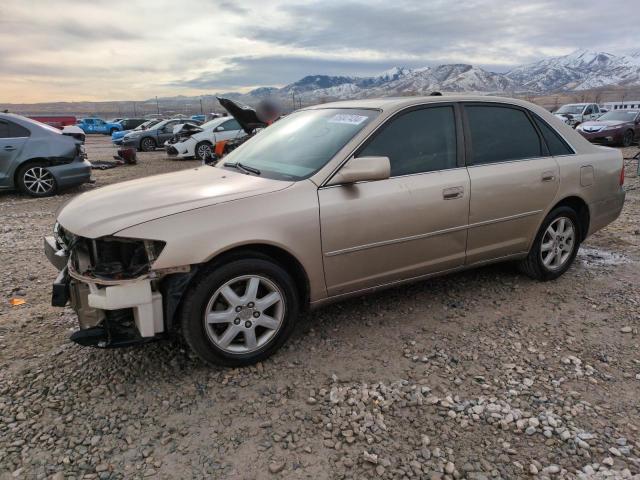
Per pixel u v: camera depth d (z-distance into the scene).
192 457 2.41
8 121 9.34
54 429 2.60
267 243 3.01
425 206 3.58
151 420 2.67
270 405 2.80
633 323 3.79
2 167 9.25
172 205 2.95
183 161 17.31
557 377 3.07
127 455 2.42
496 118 4.11
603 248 5.67
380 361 3.25
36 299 4.33
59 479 2.26
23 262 5.38
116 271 2.80
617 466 2.35
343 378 3.05
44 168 9.55
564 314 3.94
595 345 3.47
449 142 3.82
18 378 3.06
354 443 2.50
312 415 2.71
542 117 4.40
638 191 9.25
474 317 3.88
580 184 4.49
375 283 3.56
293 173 3.38
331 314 3.92
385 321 3.81
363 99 4.09
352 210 3.28
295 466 2.35
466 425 2.63
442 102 3.85
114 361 3.25
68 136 9.98
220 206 2.95
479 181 3.84
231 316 3.04
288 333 3.27
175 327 3.03
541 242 4.40
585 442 2.50
